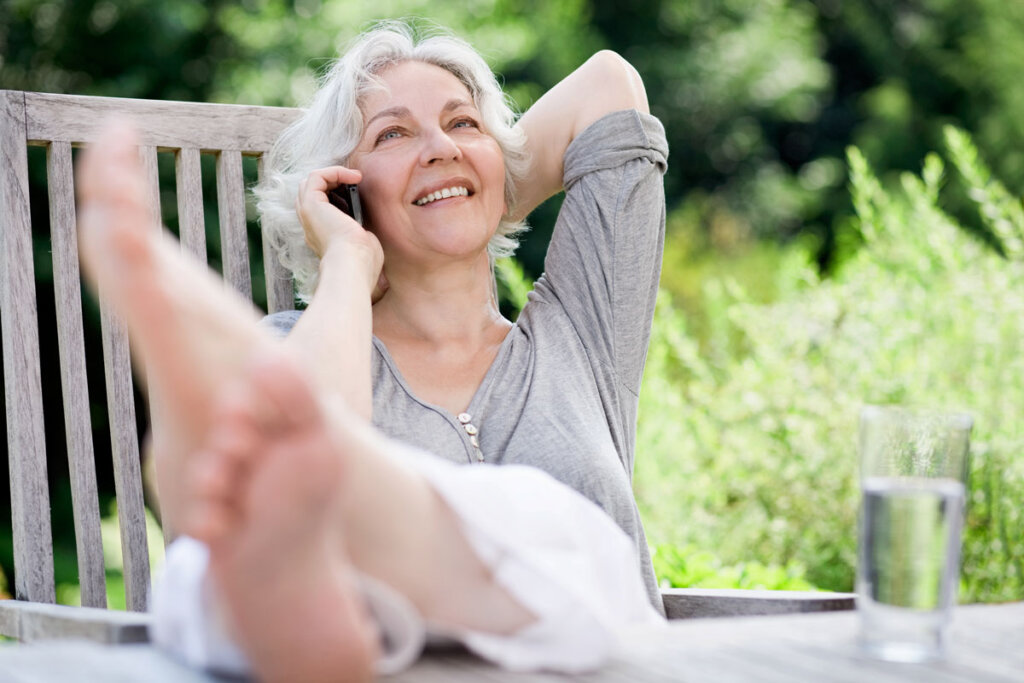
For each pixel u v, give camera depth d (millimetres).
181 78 6422
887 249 3512
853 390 3299
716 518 3336
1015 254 3338
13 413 1771
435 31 1970
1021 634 1107
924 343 3266
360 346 1479
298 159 1906
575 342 1807
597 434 1689
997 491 2895
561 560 1053
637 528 1652
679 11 10203
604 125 1895
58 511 6098
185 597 971
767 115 10586
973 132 10422
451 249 1757
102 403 5926
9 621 1371
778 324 3549
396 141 1809
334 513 823
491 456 1684
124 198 842
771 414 3350
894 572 1006
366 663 855
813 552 3281
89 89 6309
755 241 10109
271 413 786
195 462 891
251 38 6434
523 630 1011
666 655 1021
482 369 1788
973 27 10703
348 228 1691
